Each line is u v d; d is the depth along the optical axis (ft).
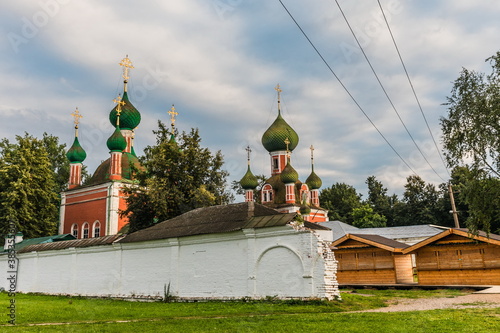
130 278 80.18
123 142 159.33
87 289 86.79
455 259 89.61
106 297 82.02
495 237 87.81
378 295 75.92
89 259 88.48
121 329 38.75
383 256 101.09
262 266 64.34
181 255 74.18
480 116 53.67
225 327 38.93
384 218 244.83
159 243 77.20
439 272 90.89
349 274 104.99
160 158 116.67
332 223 189.67
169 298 72.18
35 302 72.33
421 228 175.11
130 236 82.84
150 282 76.95
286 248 62.49
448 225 229.86
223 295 67.36
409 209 239.91
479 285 83.66
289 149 233.76
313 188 242.78
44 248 98.58
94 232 156.66
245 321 42.75
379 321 41.06
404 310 52.47
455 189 220.64
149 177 118.62
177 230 76.69
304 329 36.86
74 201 167.53
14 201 140.67
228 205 78.69
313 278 59.31
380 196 281.33
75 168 181.16
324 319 43.01
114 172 156.97
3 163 147.23
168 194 111.45
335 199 292.81
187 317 49.57
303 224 65.51
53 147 197.88
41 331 37.50
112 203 152.87
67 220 168.25
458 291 80.07
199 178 122.42
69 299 82.58
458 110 55.31
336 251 107.86
